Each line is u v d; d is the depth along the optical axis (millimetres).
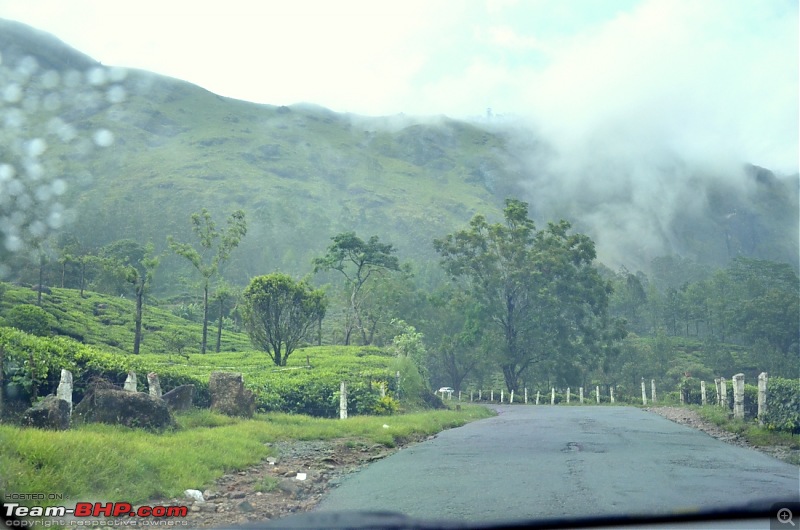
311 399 20562
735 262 102250
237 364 34781
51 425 10414
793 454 12711
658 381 61844
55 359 12930
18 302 45094
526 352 57562
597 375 64625
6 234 46094
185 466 9430
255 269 129375
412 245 176250
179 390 15344
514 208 58438
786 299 73500
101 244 123375
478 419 24703
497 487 9078
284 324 33469
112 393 12383
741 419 18703
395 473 10617
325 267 60562
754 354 67750
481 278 58438
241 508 7918
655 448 13656
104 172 172875
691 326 105312
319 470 10906
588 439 15555
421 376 32625
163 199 164500
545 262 56219
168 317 61719
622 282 98688
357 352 43062
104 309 54312
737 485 9117
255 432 13742
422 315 61094
